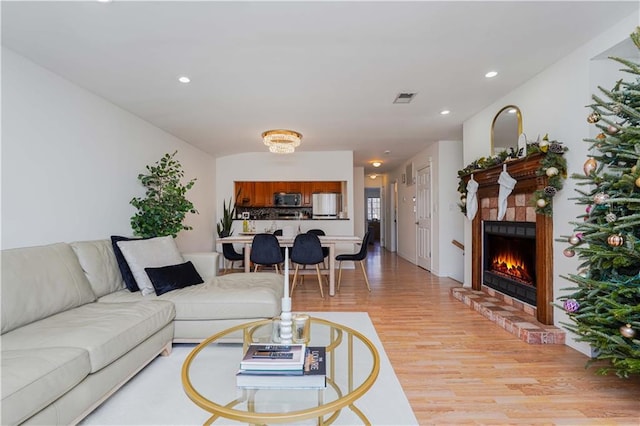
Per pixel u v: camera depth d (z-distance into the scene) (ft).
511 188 9.98
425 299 12.82
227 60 7.99
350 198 20.20
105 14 6.07
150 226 11.66
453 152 17.30
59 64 7.98
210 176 19.70
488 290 12.35
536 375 6.70
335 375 5.64
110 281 8.32
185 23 6.41
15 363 4.30
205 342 5.53
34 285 6.21
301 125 13.87
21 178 7.48
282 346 4.83
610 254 5.41
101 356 5.18
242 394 4.80
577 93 7.77
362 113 12.29
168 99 10.54
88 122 9.66
